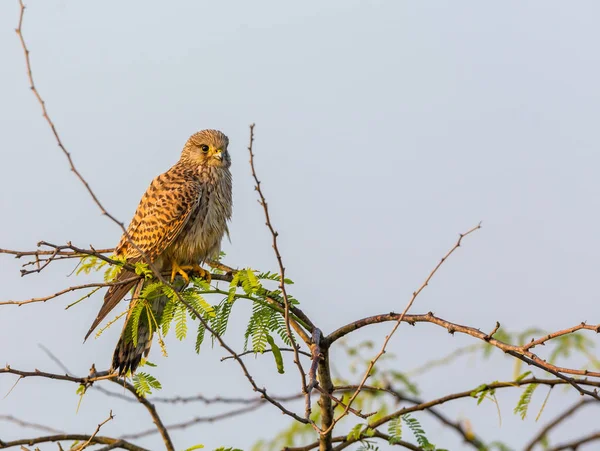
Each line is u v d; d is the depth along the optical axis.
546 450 11.12
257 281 9.28
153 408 10.45
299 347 9.26
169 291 9.41
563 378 8.35
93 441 9.95
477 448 11.09
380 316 9.49
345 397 12.08
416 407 8.79
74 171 8.04
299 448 9.76
